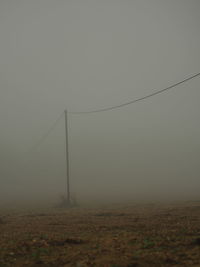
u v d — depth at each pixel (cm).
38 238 1152
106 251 896
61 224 1570
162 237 1055
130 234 1148
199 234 1068
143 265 743
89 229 1355
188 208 2112
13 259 875
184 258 779
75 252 908
